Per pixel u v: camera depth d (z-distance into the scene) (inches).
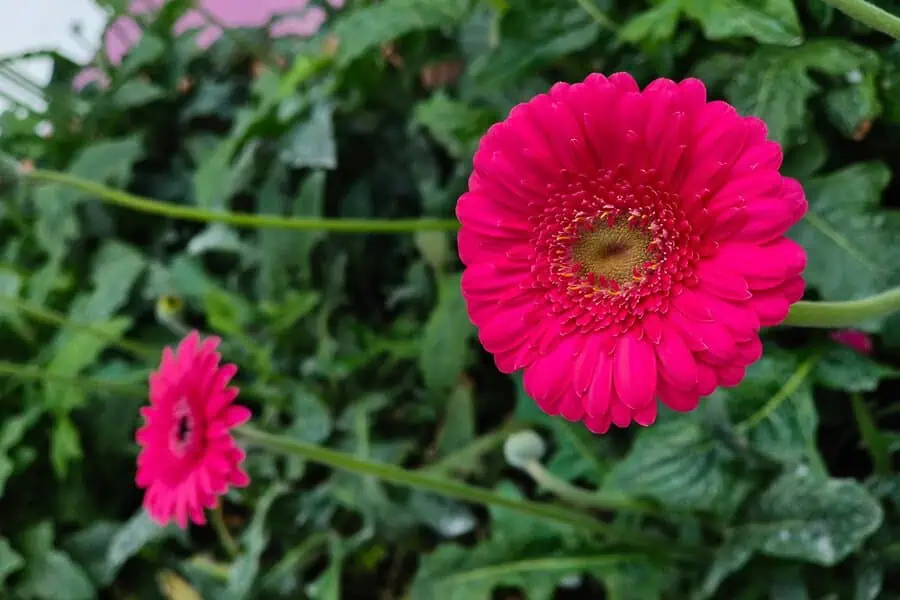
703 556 23.9
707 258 16.5
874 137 23.6
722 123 16.2
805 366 22.6
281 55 36.9
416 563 29.6
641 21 22.8
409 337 30.5
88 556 32.1
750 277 16.0
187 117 37.4
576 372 17.1
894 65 22.2
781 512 22.1
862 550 22.1
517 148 17.0
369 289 33.2
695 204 16.5
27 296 36.2
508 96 26.9
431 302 30.7
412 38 29.2
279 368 31.9
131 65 37.7
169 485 22.6
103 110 38.1
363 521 30.0
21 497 34.3
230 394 21.9
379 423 30.3
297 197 32.2
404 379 30.5
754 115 22.3
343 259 31.9
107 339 31.8
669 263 16.7
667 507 23.0
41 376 28.7
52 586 31.7
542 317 17.4
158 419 22.9
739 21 21.3
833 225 22.4
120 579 32.9
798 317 17.2
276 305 31.6
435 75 31.0
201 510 22.1
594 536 24.9
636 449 23.1
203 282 33.4
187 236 38.0
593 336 17.1
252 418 32.5
